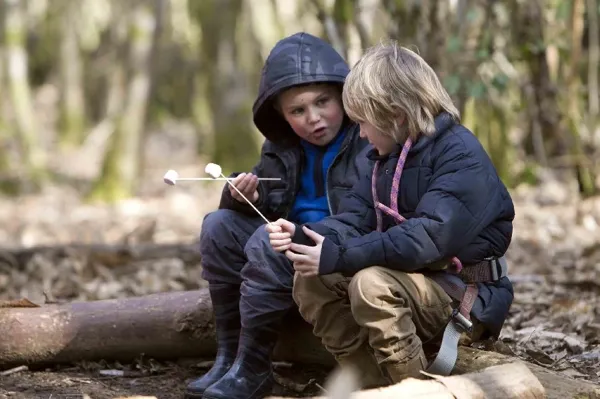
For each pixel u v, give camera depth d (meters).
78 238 13.53
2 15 22.97
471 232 4.94
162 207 17.05
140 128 19.75
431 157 5.09
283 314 5.46
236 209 5.78
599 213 12.28
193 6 24.88
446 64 10.53
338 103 5.73
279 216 5.82
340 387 4.79
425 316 5.03
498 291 5.26
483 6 11.14
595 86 15.17
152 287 9.03
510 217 5.26
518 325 7.09
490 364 5.00
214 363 5.95
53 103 36.75
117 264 9.88
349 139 5.70
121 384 5.91
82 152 29.48
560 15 12.78
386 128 5.12
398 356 4.88
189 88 36.94
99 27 32.38
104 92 35.09
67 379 5.95
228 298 5.75
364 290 4.81
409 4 10.38
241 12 22.45
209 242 5.73
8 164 21.97
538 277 8.66
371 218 5.32
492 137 14.15
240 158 21.36
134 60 19.94
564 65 14.41
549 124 13.50
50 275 9.36
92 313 6.20
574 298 7.90
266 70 5.73
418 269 5.11
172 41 34.38
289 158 5.83
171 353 6.24
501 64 12.57
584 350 6.29
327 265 4.86
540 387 4.80
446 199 4.91
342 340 5.17
